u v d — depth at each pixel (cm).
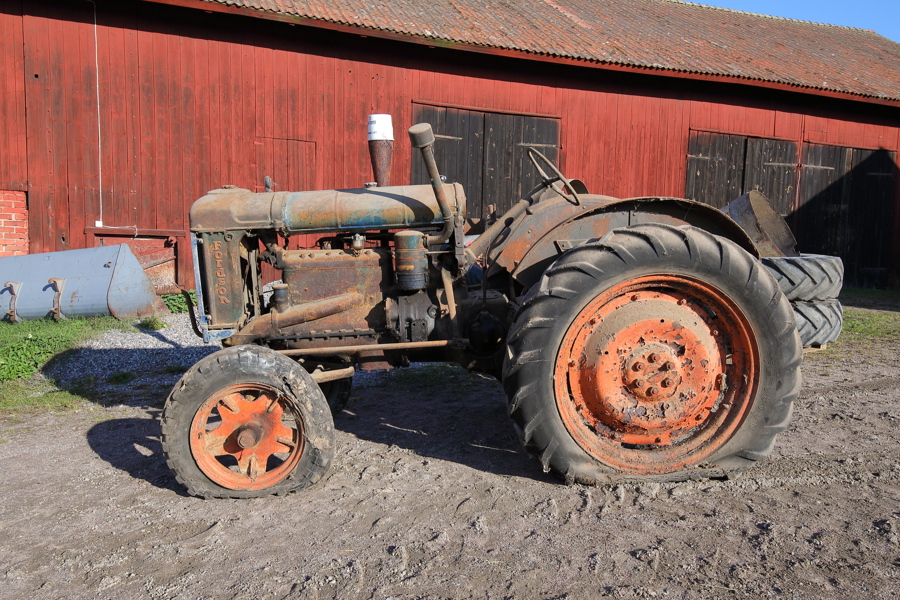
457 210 320
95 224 834
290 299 323
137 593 206
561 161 1085
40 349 572
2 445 360
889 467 302
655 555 222
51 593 208
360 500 275
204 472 276
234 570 219
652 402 283
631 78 1112
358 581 209
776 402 284
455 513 260
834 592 199
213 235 318
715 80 1099
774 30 1530
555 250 319
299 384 277
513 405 274
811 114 1270
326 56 922
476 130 1023
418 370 527
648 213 323
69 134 815
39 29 791
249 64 884
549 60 998
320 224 321
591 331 282
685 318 284
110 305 688
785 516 252
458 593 202
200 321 322
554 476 299
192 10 846
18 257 744
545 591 202
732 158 1214
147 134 845
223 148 882
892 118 1345
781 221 609
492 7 1165
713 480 289
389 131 357
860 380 473
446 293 315
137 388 486
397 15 975
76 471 319
